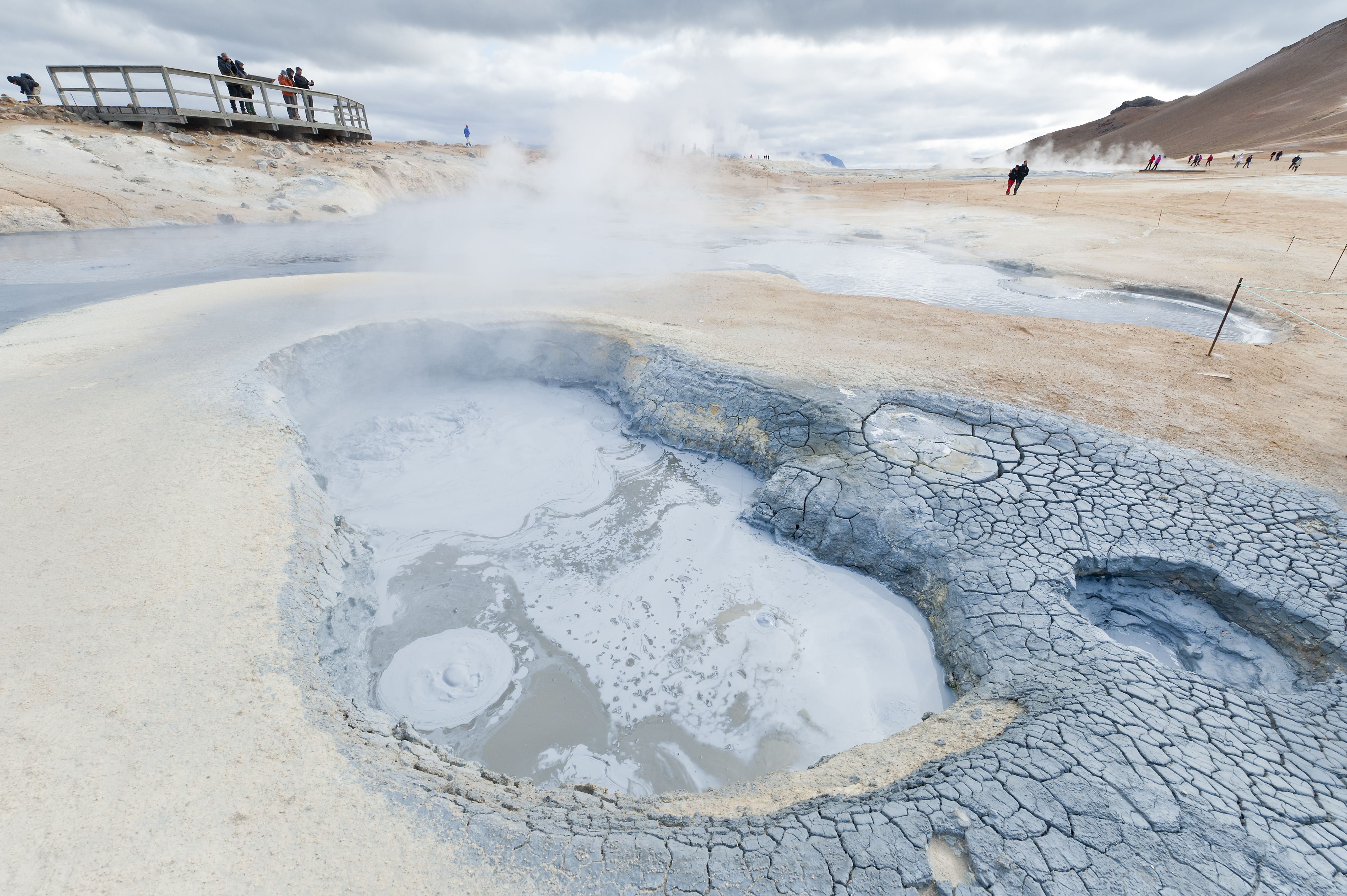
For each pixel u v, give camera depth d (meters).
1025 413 5.57
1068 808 2.36
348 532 4.83
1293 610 3.56
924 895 2.07
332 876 2.07
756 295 10.21
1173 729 2.80
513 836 2.24
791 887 2.08
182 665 2.88
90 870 2.04
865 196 25.88
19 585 3.26
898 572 4.63
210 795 2.31
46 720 2.55
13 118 15.42
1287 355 7.25
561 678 4.12
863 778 2.78
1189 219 16.91
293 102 19.86
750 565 5.01
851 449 5.40
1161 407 5.81
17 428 4.85
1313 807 2.41
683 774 3.53
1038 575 4.01
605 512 5.71
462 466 6.35
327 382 7.02
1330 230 14.77
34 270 10.50
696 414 6.54
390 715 3.80
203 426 4.93
